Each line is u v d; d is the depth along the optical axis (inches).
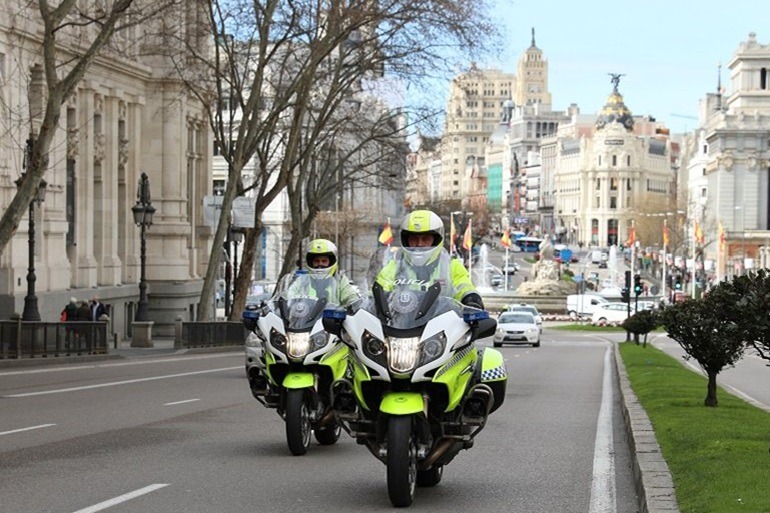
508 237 5364.2
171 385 1085.8
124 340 2281.0
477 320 454.3
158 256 2464.3
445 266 478.3
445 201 6899.6
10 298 1763.0
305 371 600.1
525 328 2436.0
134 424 737.6
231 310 2213.3
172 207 2477.9
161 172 2471.7
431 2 1899.6
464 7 1915.6
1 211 1752.0
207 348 1876.2
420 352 442.0
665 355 1844.2
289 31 1924.2
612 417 851.4
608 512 454.9
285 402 613.3
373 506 457.7
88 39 2084.2
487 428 761.0
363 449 621.0
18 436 666.8
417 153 2288.4
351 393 470.6
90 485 494.0
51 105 1227.9
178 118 2485.2
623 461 603.2
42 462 561.3
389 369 441.7
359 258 5182.1
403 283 465.1
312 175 2492.6
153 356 1679.4
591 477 546.3
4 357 1343.5
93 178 2192.4
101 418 772.0
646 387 1034.7
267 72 2881.4
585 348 2428.6
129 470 538.0
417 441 455.2
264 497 473.1
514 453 631.2
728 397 949.8
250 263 2193.7
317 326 603.5
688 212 7839.6
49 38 1220.5
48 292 1887.3
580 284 4756.4
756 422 703.1
